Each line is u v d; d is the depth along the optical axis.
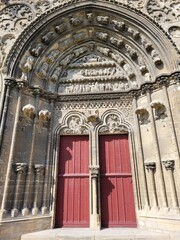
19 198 7.26
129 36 9.95
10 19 9.88
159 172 7.54
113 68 10.43
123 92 9.67
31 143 8.21
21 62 8.98
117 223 7.90
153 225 7.11
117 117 9.41
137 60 9.84
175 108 7.85
